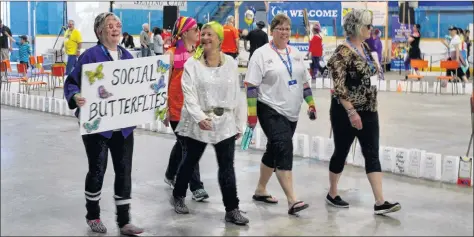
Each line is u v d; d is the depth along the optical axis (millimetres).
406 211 5621
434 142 9133
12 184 6641
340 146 5629
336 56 5383
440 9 24484
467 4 23828
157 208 5781
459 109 13188
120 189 4969
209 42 5156
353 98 5375
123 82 4840
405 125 10812
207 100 5160
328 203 5863
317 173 7121
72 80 4773
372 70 5402
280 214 5562
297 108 5508
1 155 8172
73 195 6223
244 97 14852
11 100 13531
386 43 24297
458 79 18250
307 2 21281
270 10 21312
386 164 7141
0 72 15320
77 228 5164
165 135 9789
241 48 18422
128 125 4922
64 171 7277
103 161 4938
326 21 21281
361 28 5320
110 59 4828
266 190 6375
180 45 5863
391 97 15680
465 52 18312
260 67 5418
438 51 24203
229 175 5246
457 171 6617
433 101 14789
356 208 5734
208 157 8000
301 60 5566
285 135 5426
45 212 5625
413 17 23688
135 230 4965
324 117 11844
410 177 6906
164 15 16406
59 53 18203
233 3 22766
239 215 5266
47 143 9062
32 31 23781
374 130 5504
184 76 5180
